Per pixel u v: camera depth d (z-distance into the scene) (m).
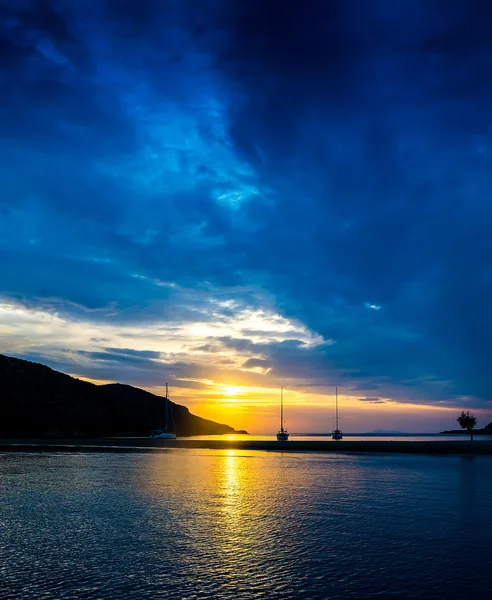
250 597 11.50
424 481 33.38
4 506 23.56
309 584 12.39
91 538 17.08
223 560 14.45
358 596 11.53
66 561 14.36
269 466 45.28
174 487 30.38
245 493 27.80
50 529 18.50
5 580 12.67
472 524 19.38
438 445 69.19
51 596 11.52
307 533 17.86
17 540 16.80
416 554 15.08
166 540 16.81
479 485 31.12
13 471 40.41
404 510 22.52
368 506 23.58
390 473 38.69
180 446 82.31
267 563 14.17
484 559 14.51
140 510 22.48
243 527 18.86
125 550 15.53
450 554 15.06
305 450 70.25
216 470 41.47
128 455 61.25
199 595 11.63
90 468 43.22
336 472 39.72
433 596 11.53
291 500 25.41
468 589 12.01
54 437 146.12
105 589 12.01
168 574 13.17
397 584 12.38
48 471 40.41
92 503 24.45
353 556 14.85
